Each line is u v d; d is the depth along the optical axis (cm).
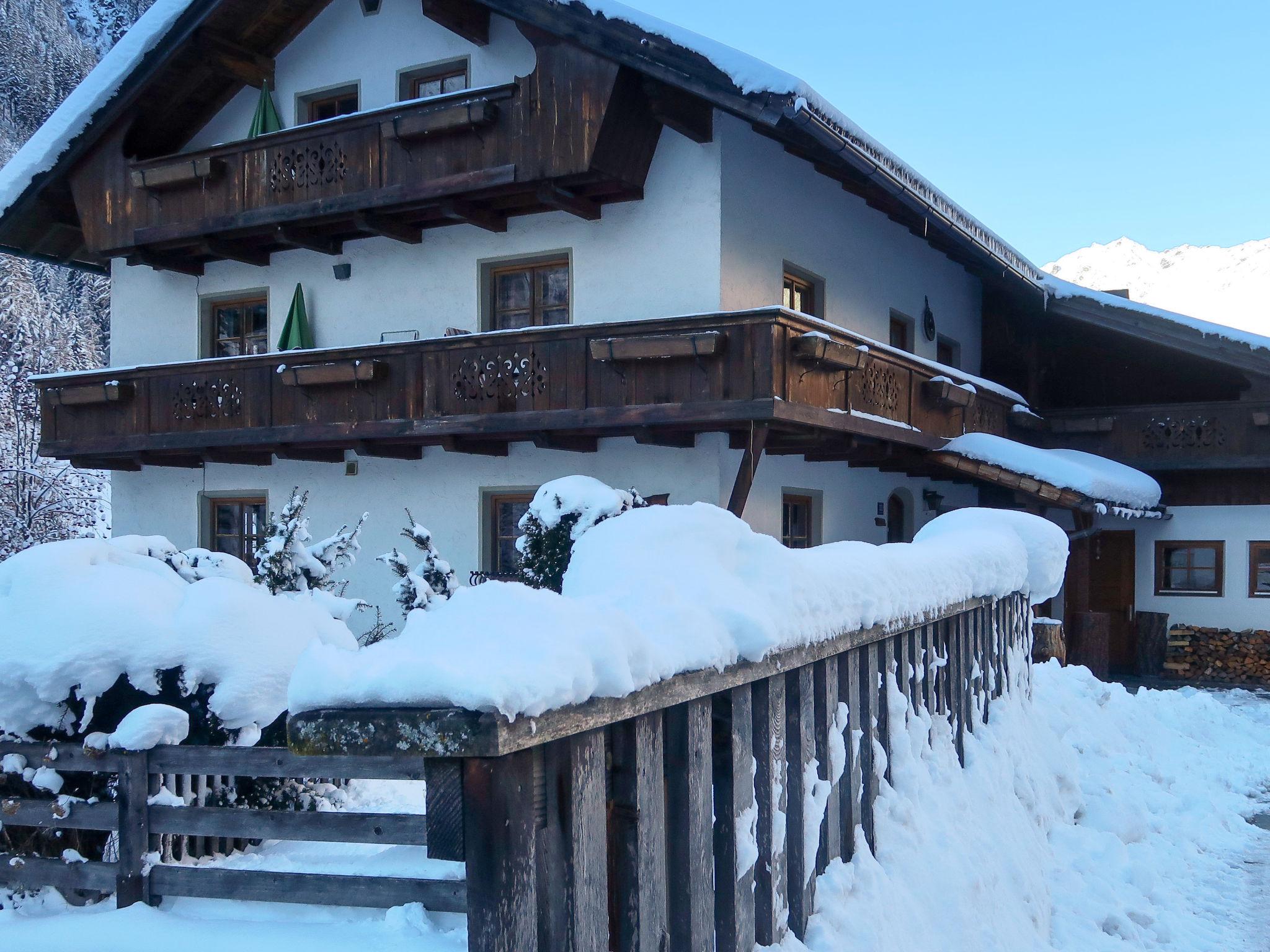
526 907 200
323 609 600
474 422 1205
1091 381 1862
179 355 1555
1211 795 834
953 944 377
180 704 504
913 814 406
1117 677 1650
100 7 11531
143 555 624
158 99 1478
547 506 948
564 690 196
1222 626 1666
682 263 1205
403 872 456
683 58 1074
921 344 1705
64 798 466
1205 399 1778
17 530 2739
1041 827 577
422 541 998
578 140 1128
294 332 1431
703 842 264
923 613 441
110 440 1481
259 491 1509
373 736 186
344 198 1269
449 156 1206
